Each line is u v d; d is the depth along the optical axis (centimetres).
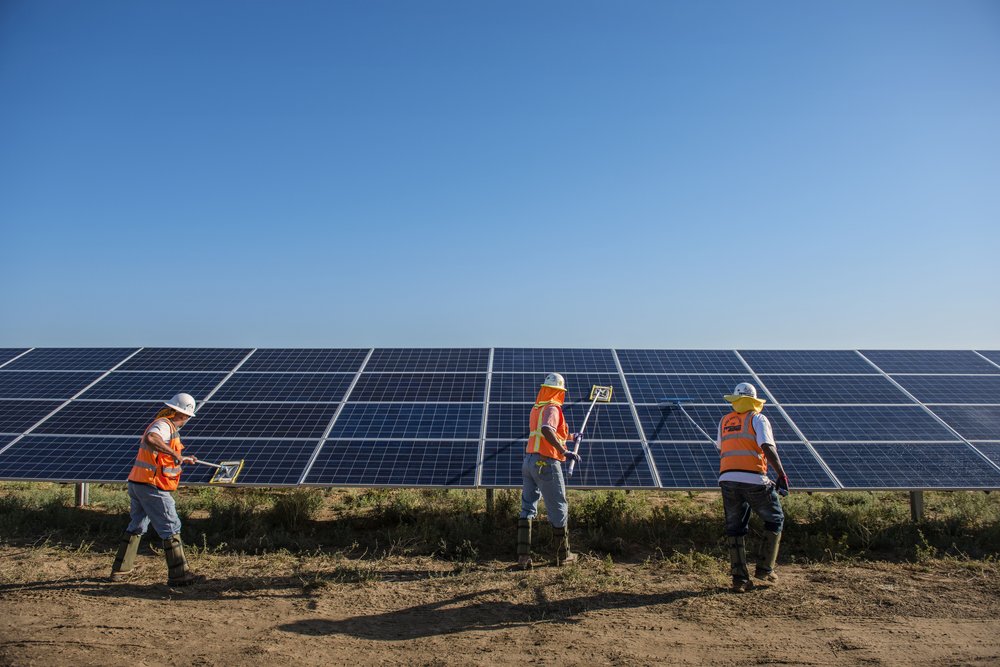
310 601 700
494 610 679
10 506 1033
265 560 837
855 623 646
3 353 1372
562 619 655
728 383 1200
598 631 625
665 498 1196
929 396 1152
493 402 1132
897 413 1095
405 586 750
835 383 1198
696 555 848
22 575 761
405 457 978
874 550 893
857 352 1335
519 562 809
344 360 1305
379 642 600
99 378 1245
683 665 555
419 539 912
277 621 646
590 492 1173
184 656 564
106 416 1111
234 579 760
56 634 601
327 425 1065
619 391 1168
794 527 980
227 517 984
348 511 1083
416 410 1109
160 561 827
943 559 844
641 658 567
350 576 780
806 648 588
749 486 728
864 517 995
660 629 629
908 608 684
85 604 679
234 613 664
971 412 1101
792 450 995
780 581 768
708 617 659
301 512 1013
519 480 927
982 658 570
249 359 1317
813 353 1331
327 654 573
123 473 961
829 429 1049
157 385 1213
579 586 746
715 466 960
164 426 751
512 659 565
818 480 927
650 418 1082
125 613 658
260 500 1157
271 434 1041
